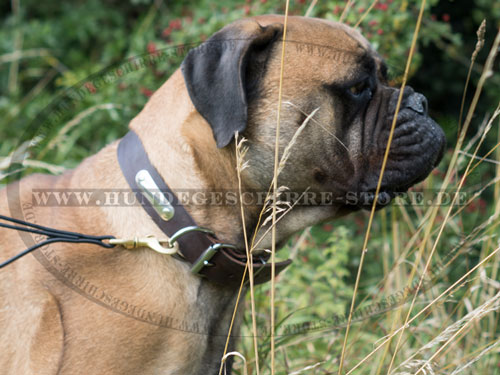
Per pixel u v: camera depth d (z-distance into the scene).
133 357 1.93
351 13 3.44
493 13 5.12
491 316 2.76
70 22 5.93
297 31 2.12
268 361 2.64
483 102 5.53
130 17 6.12
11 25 6.12
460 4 5.60
